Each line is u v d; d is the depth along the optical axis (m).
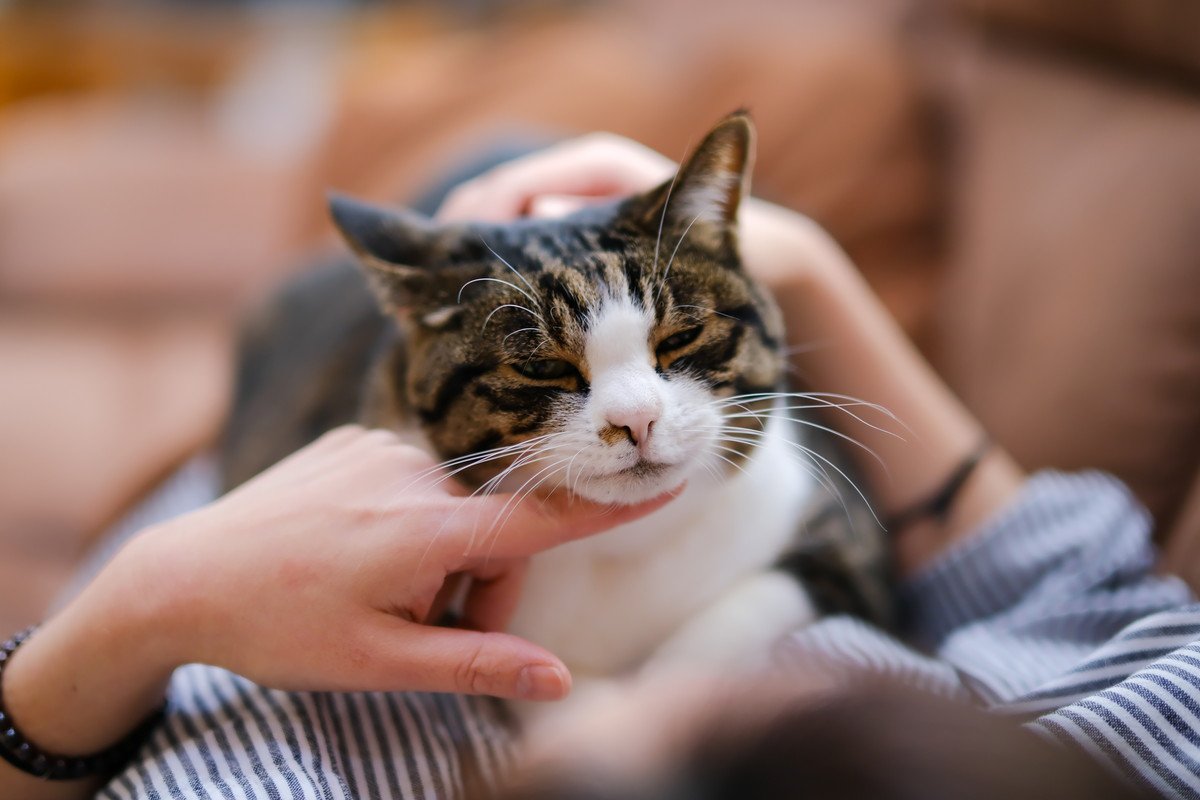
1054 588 0.90
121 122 2.77
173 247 2.21
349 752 0.70
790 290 1.04
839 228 1.48
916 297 1.45
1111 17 1.29
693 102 1.62
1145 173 1.19
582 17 2.17
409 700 0.76
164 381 1.96
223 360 1.97
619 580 0.90
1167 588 0.87
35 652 0.73
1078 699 0.67
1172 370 1.14
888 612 0.97
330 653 0.65
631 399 0.79
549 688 0.63
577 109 1.69
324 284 1.46
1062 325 1.22
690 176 0.83
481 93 1.83
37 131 2.67
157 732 0.75
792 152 1.51
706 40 1.87
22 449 1.78
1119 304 1.17
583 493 0.81
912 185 1.49
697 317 0.84
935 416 1.06
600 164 1.09
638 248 0.84
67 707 0.71
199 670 0.80
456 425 0.85
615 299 0.81
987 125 1.44
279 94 2.87
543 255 0.83
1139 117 1.25
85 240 2.21
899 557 1.06
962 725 0.41
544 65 1.82
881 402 1.05
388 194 1.76
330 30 2.89
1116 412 1.17
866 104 1.51
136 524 1.37
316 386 1.24
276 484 0.75
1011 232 1.33
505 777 0.54
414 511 0.68
